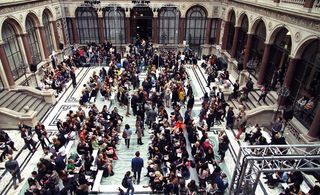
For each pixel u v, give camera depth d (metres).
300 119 14.99
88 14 27.72
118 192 11.59
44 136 13.68
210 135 15.73
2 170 12.90
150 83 19.09
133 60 23.22
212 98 17.69
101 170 12.36
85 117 15.76
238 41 24.14
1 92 17.58
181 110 18.19
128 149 14.53
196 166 12.09
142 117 15.84
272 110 16.08
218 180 10.60
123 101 17.59
